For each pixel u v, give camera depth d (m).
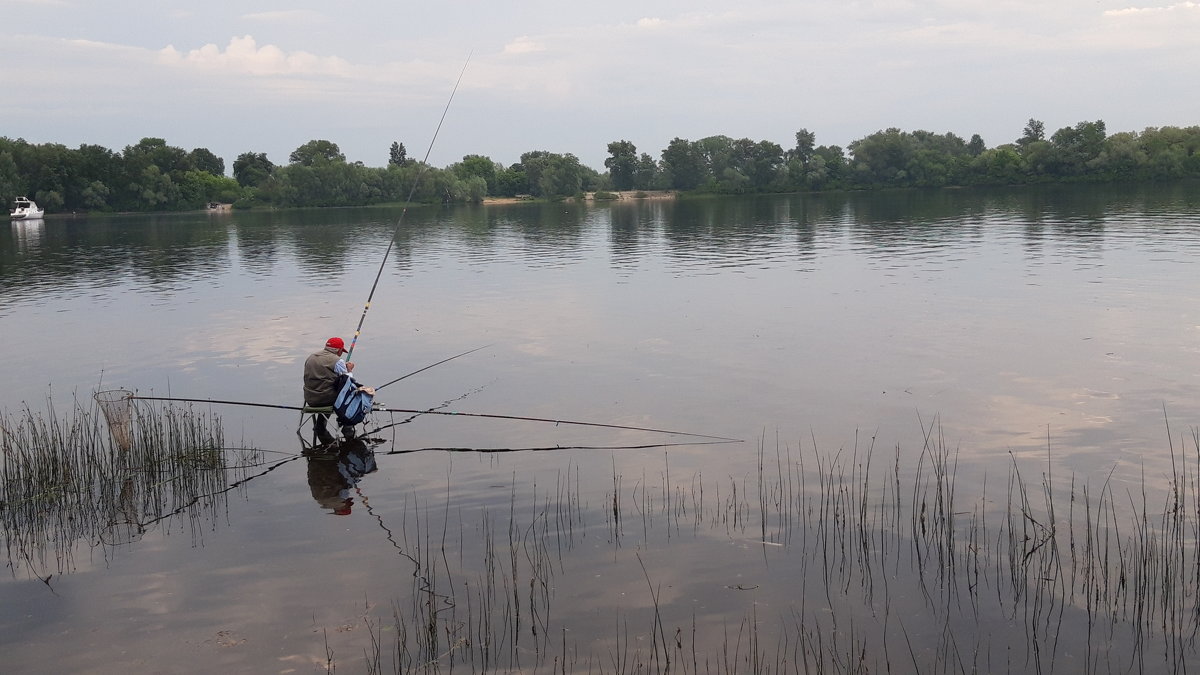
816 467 10.62
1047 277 25.36
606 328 20.05
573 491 10.09
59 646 7.02
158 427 12.10
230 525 9.40
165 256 43.47
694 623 7.12
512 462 11.19
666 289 26.12
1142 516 8.84
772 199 113.19
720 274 29.52
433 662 6.64
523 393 14.61
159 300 26.69
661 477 10.46
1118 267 26.94
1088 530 7.96
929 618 7.12
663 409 13.35
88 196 108.44
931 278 26.22
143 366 17.39
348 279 31.41
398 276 31.95
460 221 74.00
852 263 31.50
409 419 13.33
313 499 10.11
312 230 64.44
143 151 125.75
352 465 11.27
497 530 9.05
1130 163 122.19
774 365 15.83
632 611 7.33
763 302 22.92
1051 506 9.18
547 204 123.81
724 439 11.81
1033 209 62.91
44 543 9.02
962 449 11.03
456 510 9.62
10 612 7.58
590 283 28.12
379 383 15.66
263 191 122.50
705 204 104.25
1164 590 7.28
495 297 25.61
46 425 13.23
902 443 11.35
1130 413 12.18
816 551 8.34
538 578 7.94
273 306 24.95
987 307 20.73
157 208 118.19
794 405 13.27
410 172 124.06
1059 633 6.86
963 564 7.97
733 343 17.84
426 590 7.80
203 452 11.65
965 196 97.06
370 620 7.30
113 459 11.22
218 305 25.34
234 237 57.94
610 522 9.15
